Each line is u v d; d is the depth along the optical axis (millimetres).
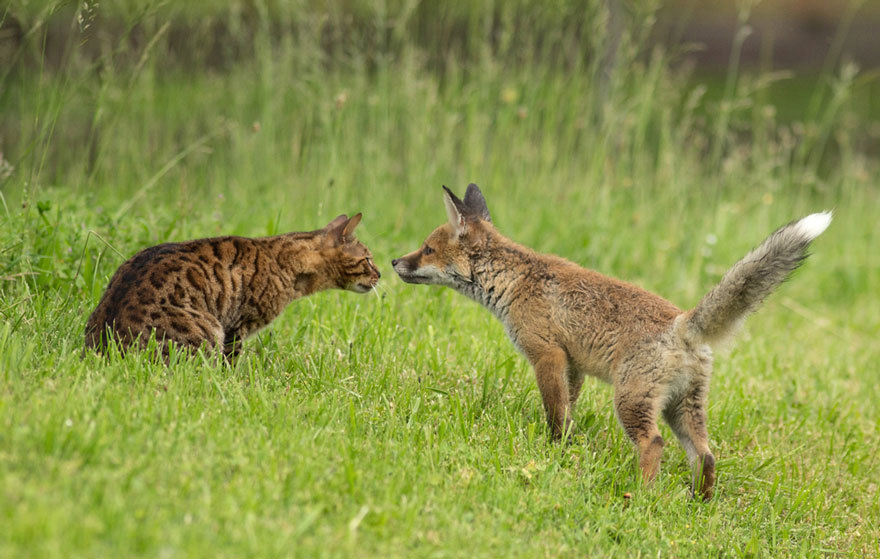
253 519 5891
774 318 17234
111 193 15227
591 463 9000
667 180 19375
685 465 9945
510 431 8992
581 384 10414
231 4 18656
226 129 17531
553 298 9938
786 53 34375
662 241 18594
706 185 20469
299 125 17188
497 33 19625
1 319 9180
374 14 19109
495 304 10523
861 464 10766
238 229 13562
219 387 8039
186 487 6145
